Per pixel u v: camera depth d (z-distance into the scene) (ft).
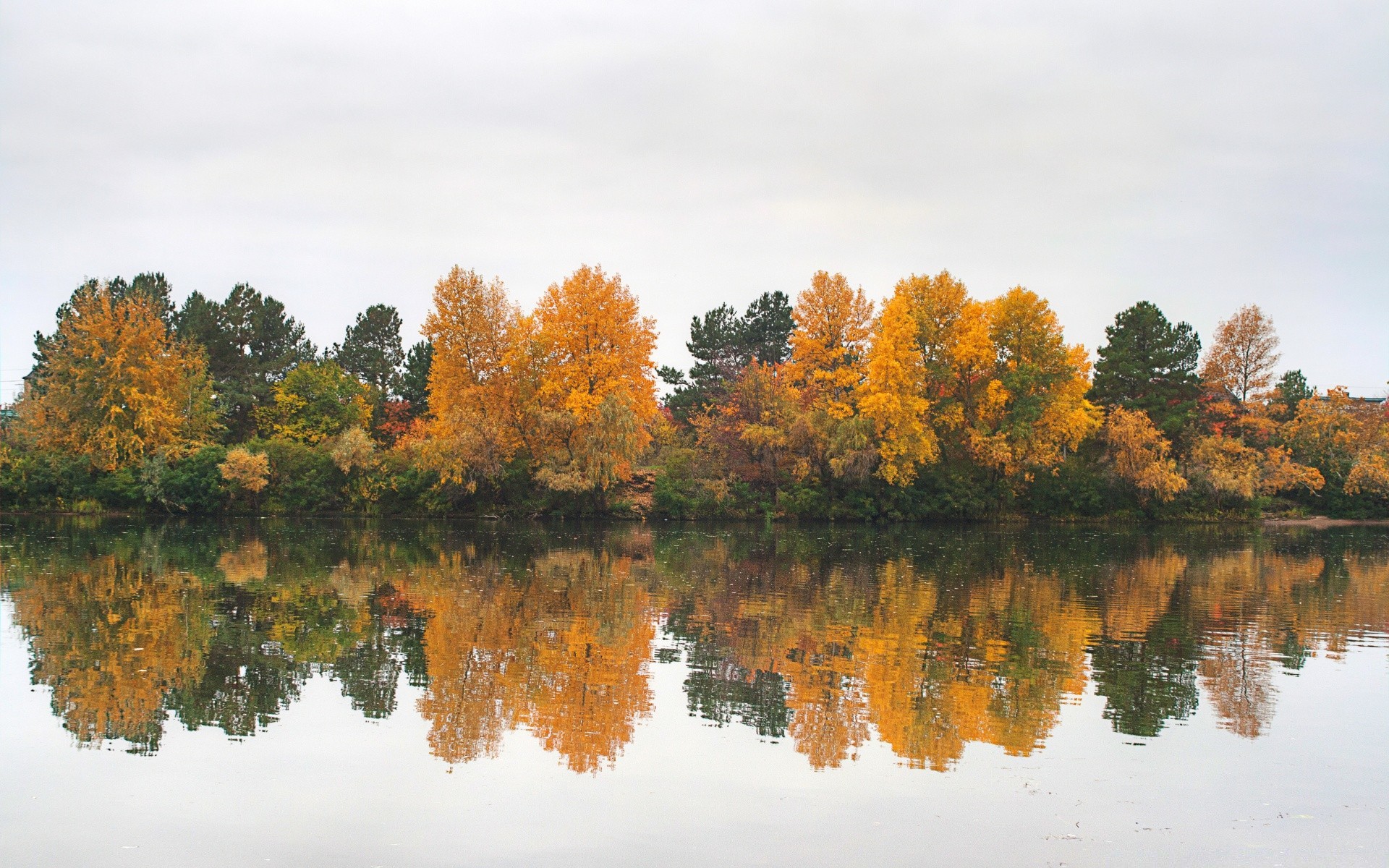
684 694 65.05
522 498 213.66
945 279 228.02
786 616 93.91
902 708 62.54
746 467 222.28
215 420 228.22
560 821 44.68
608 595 105.19
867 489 218.18
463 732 56.59
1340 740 57.47
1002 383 220.23
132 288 262.47
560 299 220.43
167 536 163.43
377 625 86.12
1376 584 122.93
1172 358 238.27
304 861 40.60
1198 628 90.48
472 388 208.33
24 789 47.75
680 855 41.47
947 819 45.44
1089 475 228.43
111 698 62.54
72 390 211.61
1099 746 55.93
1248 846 43.29
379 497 212.43
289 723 58.08
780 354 304.71
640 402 217.97
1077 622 92.63
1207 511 232.32
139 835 42.83
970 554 155.12
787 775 50.52
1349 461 247.50
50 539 155.02
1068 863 41.27
